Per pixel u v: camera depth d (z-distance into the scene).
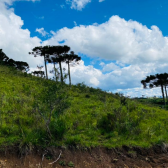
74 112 9.67
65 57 22.28
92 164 5.78
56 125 6.40
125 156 6.38
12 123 6.79
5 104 8.58
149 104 19.39
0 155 5.12
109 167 5.80
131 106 12.60
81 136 6.85
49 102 6.44
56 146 5.90
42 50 23.52
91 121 8.48
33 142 5.67
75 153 5.95
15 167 4.99
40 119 7.07
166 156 6.81
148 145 7.04
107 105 12.09
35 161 5.32
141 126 8.70
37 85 16.83
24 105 8.76
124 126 7.88
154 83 29.89
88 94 16.58
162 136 7.90
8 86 13.56
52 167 5.31
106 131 7.79
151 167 6.11
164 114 13.20
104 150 6.40
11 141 5.54
